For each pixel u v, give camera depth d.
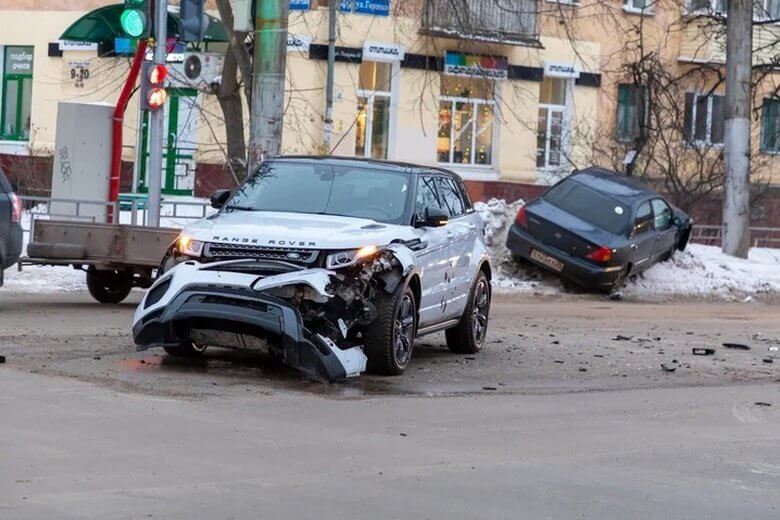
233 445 10.78
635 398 14.82
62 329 17.73
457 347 18.08
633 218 30.62
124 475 9.50
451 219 17.38
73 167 26.66
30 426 10.97
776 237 45.72
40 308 20.73
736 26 37.09
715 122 51.72
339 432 11.66
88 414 11.60
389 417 12.59
